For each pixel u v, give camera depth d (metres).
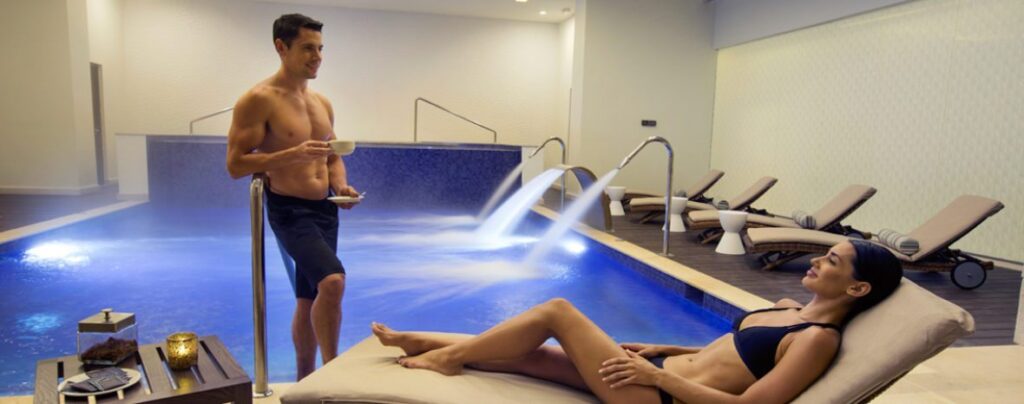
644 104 10.20
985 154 5.96
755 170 9.54
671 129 10.37
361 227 7.75
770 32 8.90
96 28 10.05
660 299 4.73
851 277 1.66
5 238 5.41
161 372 1.76
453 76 12.41
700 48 10.30
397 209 8.66
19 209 7.51
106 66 10.47
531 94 12.73
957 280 4.70
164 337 3.56
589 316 4.25
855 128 7.60
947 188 6.39
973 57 6.07
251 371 3.14
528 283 5.08
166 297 4.37
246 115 2.35
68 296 4.34
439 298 4.53
